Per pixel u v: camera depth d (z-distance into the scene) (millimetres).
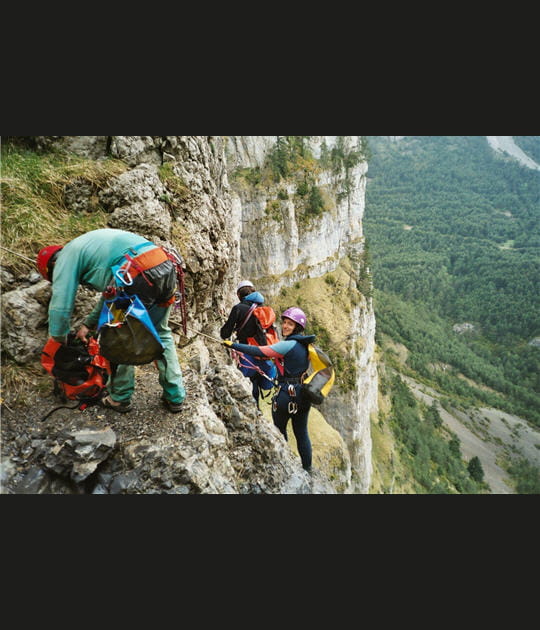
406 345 164500
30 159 4656
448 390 144000
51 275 3568
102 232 3365
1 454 3148
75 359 3645
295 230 69062
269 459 4371
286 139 72688
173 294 3525
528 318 195500
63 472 3127
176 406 3805
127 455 3342
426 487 80312
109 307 3250
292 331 4645
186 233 5559
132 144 5336
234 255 9805
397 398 104375
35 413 3504
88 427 3449
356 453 61719
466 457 109750
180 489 3201
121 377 3609
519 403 148500
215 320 6895
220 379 4863
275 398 4746
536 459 118000
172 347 3725
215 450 3723
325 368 4586
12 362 3699
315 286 72562
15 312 3727
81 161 4961
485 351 184375
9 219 4059
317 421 22922
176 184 5609
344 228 84938
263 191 65750
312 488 4527
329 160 80125
